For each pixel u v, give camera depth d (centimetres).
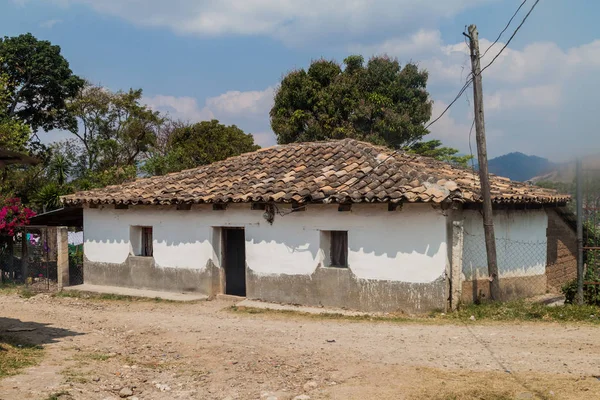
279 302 1309
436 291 1107
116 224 1627
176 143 3591
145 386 688
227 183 1470
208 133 3584
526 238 1399
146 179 1786
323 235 1266
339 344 882
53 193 2695
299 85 3022
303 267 1278
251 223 1362
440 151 3123
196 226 1463
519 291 1367
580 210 1069
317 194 1198
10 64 3281
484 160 1128
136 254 1611
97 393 646
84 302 1422
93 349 877
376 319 1102
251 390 664
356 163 1388
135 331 1032
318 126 2903
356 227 1207
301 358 798
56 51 3494
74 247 2498
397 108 2962
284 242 1309
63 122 3738
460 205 1169
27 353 814
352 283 1210
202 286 1446
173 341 939
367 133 2920
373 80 3002
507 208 1333
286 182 1347
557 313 1024
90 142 4141
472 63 1135
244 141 3647
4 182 2938
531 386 618
